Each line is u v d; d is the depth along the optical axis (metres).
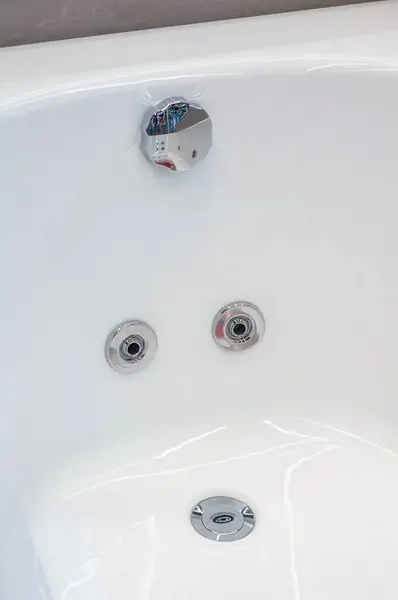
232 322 0.93
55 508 0.85
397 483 0.90
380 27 0.92
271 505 0.88
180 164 0.80
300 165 0.86
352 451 0.94
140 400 0.92
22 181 0.74
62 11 0.92
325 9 0.98
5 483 0.80
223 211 0.87
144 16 0.96
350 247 0.90
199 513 0.87
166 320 0.90
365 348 0.93
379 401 0.94
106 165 0.79
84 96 0.76
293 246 0.90
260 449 0.94
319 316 0.93
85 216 0.80
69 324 0.84
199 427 0.95
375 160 0.85
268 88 0.82
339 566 0.81
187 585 0.79
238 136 0.84
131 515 0.86
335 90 0.83
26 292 0.78
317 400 0.96
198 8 0.98
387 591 0.78
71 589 0.77
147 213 0.84
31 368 0.81
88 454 0.89
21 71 0.80
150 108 0.79
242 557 0.82
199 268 0.89
